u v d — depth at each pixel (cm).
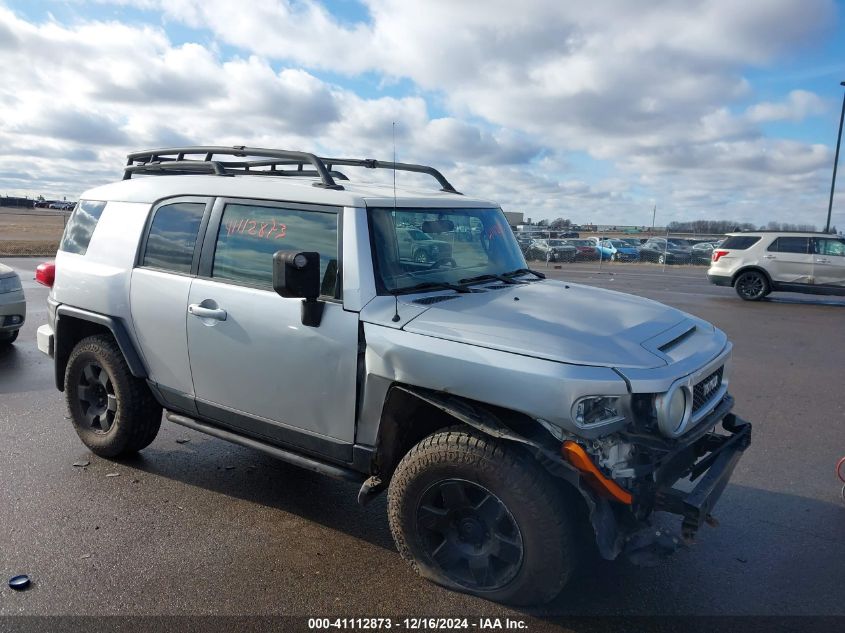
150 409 467
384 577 339
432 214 396
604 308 362
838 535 395
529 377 285
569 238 4078
